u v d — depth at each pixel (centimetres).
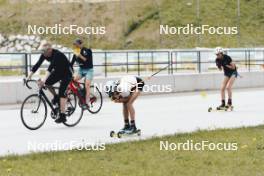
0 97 4912
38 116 3319
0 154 2459
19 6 18288
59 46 15725
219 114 4056
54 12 17562
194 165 2183
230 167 2153
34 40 16450
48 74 3262
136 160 2275
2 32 17200
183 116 3938
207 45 14225
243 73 6894
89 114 4078
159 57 8412
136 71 8144
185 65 8238
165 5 16738
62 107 3291
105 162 2236
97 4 17525
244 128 3209
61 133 3148
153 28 15750
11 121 3716
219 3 16462
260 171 2089
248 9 16188
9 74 8094
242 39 14525
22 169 2103
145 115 4012
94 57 6419
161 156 2358
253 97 5447
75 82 3625
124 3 17262
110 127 3403
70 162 2234
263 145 2612
